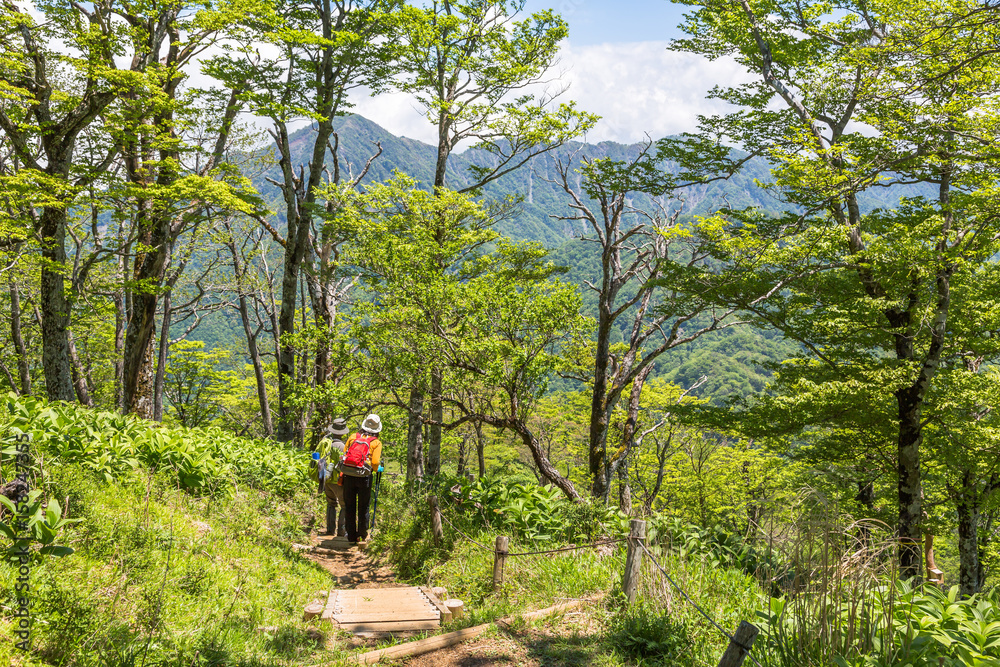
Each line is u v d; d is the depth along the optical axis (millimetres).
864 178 9125
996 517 16266
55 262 13617
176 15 14039
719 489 25031
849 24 12281
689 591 5863
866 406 12680
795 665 4043
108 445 7305
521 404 12375
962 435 12242
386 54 18297
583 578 6309
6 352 22016
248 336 25859
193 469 8125
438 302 11555
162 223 15359
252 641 4598
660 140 14000
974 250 11453
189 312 26328
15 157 15648
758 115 13148
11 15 11617
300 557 8055
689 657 4703
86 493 5816
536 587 6316
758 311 13242
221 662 4059
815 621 4145
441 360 11781
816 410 12938
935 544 19297
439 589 6656
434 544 8312
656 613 5309
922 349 13086
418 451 18719
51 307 13906
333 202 18594
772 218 12562
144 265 15625
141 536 5500
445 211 17578
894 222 12812
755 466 24891
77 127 13125
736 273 12391
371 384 12195
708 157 13836
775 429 13484
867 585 4148
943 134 9383
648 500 24484
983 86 9906
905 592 4383
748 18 13656
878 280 12242
